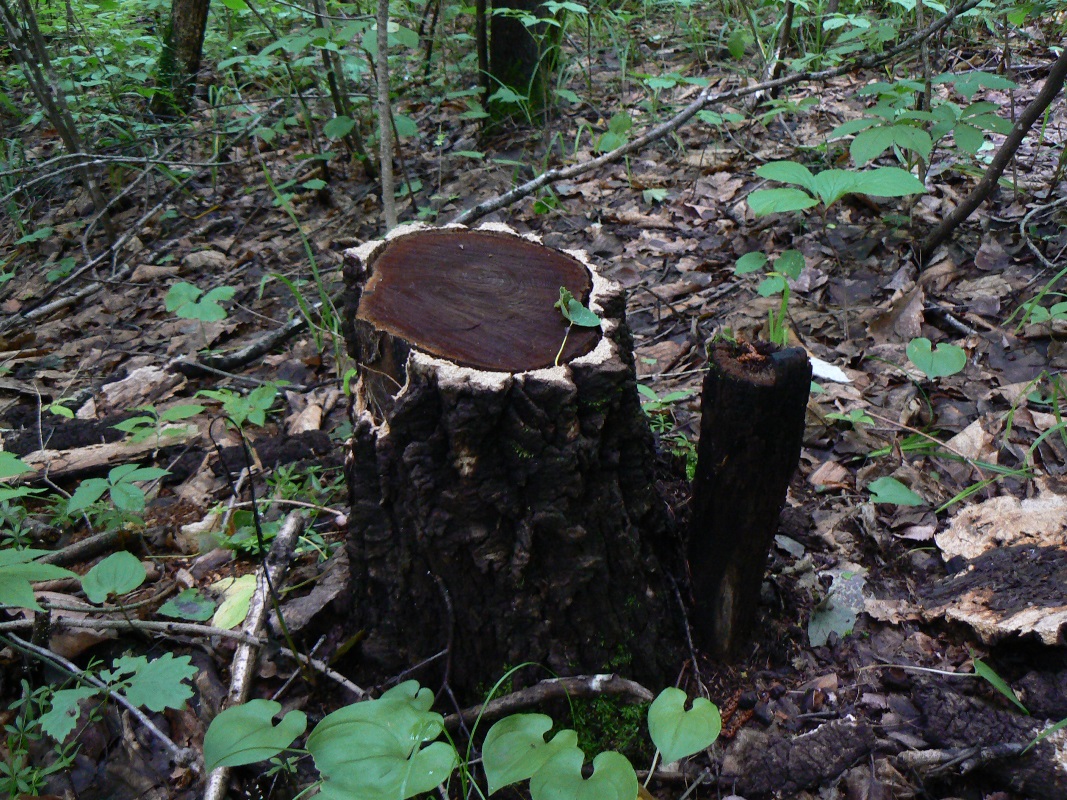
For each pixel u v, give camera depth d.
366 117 2.55
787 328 1.47
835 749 0.89
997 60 2.21
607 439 0.87
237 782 0.90
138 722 0.95
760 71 2.41
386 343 0.89
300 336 1.74
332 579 1.06
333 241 2.07
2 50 2.89
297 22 2.88
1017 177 1.75
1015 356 1.36
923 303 1.47
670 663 0.95
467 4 2.90
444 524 0.85
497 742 0.78
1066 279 1.45
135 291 1.99
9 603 0.83
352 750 0.75
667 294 1.67
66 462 1.35
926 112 1.45
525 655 0.90
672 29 2.96
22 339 1.83
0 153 2.58
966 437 1.23
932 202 1.73
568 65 2.60
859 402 1.33
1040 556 1.01
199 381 1.61
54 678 1.01
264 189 2.39
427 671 0.94
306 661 0.95
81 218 2.41
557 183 2.10
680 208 1.93
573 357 0.85
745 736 0.91
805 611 1.03
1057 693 0.90
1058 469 1.18
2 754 0.94
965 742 0.89
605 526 0.88
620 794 0.73
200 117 2.79
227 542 1.15
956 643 0.98
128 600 1.11
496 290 0.96
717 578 0.93
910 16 2.42
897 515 1.14
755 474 0.85
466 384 0.79
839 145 1.99
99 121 2.56
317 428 1.43
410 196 2.06
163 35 2.89
